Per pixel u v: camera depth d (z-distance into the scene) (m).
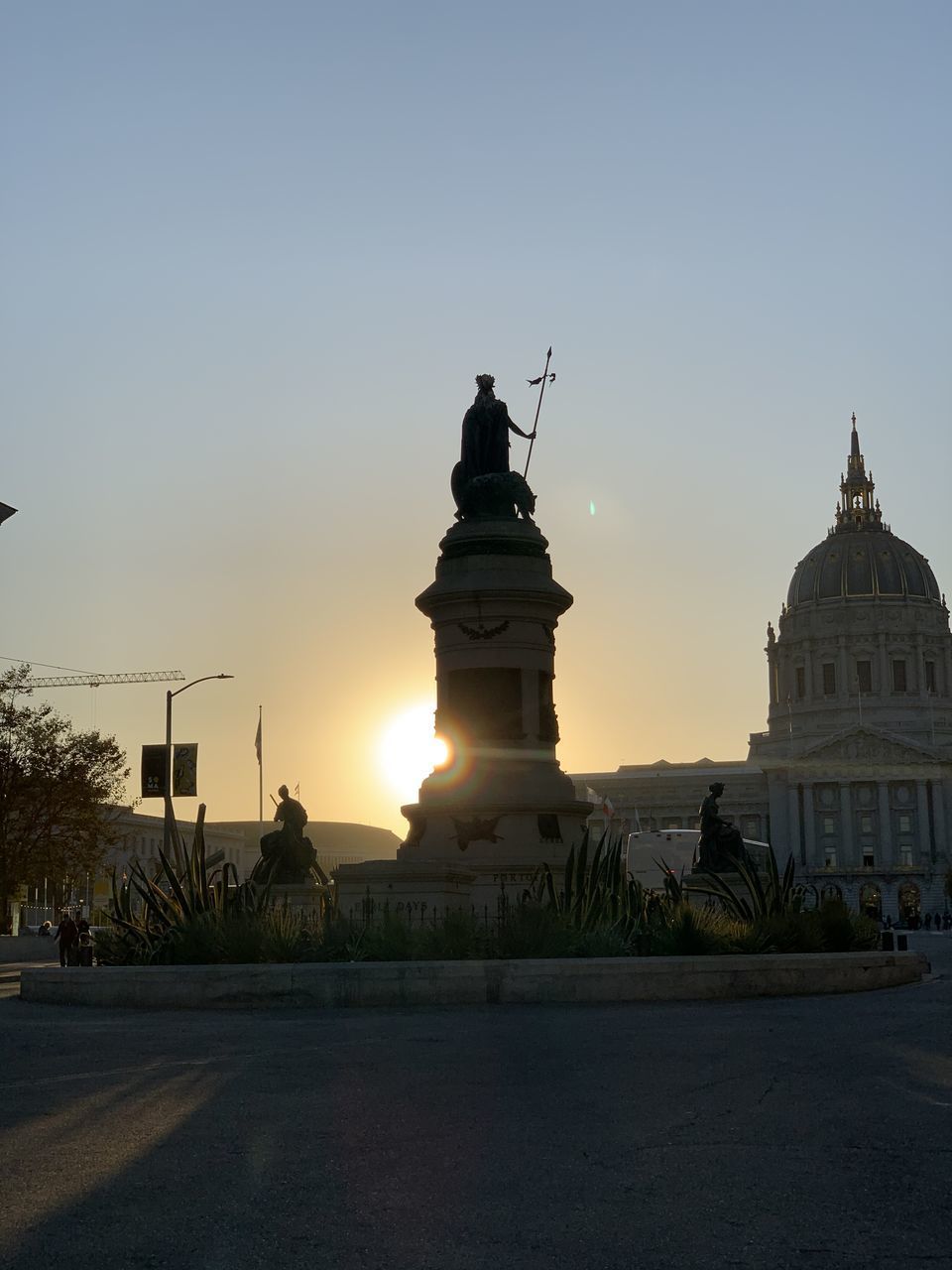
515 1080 16.28
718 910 37.50
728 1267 8.63
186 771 66.50
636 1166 11.52
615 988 27.59
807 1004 27.08
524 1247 9.09
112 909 36.03
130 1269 8.60
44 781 70.31
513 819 39.56
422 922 31.81
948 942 88.62
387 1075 16.89
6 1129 13.38
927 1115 13.85
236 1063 18.16
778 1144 12.39
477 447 43.62
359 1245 9.15
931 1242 9.18
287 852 40.75
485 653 40.72
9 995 33.91
